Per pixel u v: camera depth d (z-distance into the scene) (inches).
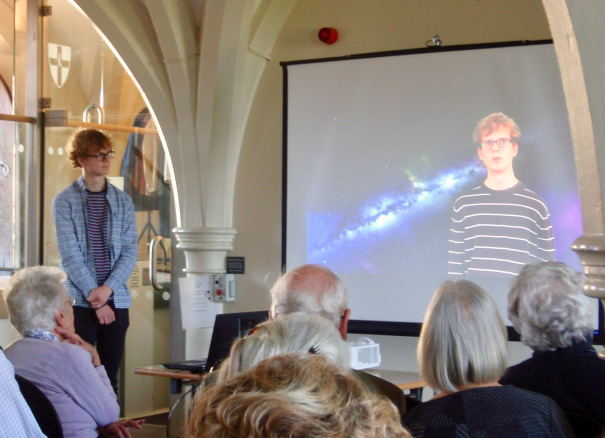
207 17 198.5
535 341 94.0
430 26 204.4
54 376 114.5
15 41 232.5
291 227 214.7
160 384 237.3
